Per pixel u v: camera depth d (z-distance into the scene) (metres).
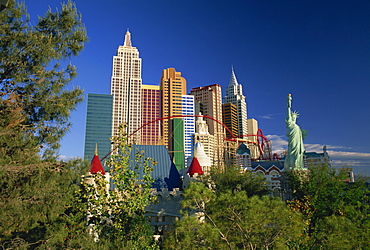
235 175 64.06
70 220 33.12
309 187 62.38
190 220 30.59
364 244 33.50
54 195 27.08
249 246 32.50
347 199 58.78
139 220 36.69
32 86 30.52
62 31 32.34
